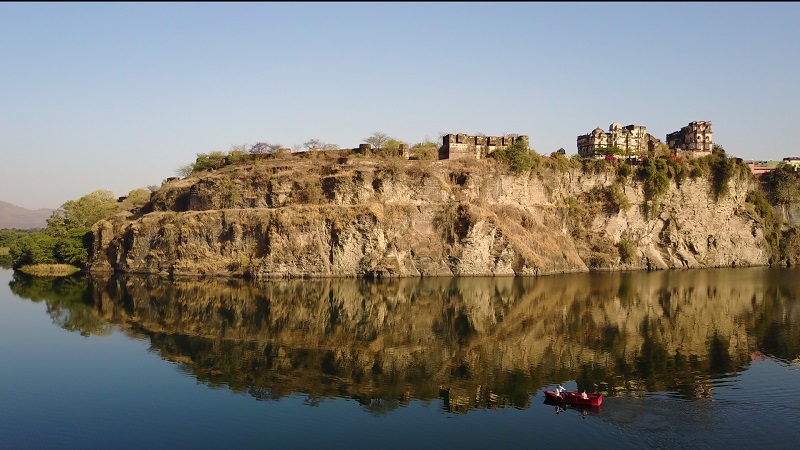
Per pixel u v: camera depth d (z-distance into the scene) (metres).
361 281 90.56
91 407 34.81
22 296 78.25
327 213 98.75
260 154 120.88
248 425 31.78
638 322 58.09
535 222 109.75
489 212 104.50
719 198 127.88
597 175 121.75
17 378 40.53
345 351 47.03
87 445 29.50
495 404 34.53
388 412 33.38
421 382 38.94
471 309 65.31
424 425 31.38
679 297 74.50
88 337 52.69
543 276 100.19
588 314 62.31
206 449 28.81
